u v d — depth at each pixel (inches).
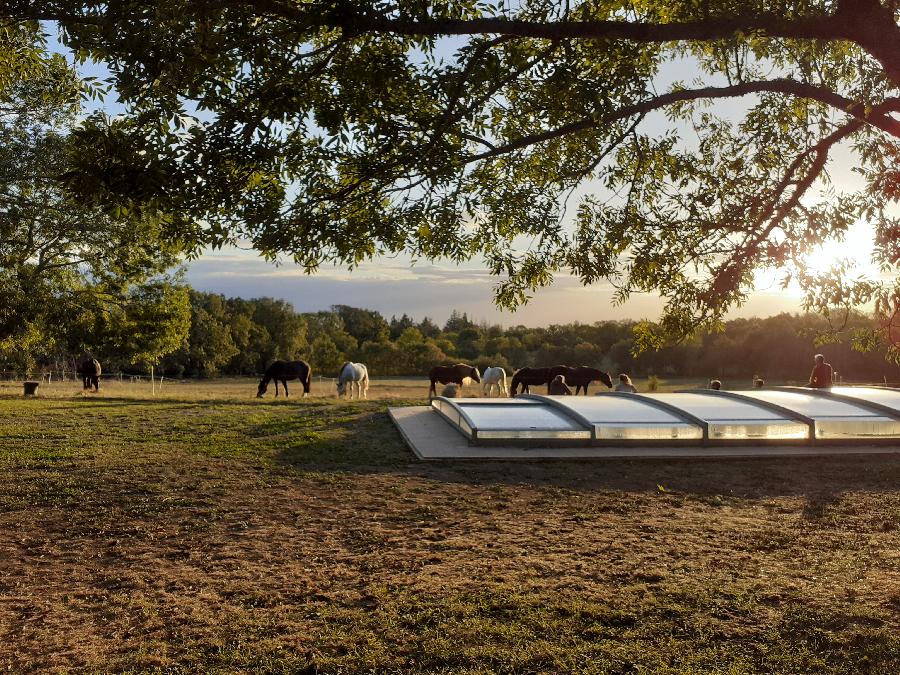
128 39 189.0
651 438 612.7
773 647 223.9
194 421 753.6
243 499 442.0
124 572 311.4
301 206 231.8
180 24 189.3
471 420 622.2
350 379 1193.4
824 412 657.0
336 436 665.0
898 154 278.7
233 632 244.4
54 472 503.2
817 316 337.7
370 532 372.8
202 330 3065.9
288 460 559.5
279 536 367.6
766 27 207.8
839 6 204.7
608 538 360.5
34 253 927.7
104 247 942.4
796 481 508.1
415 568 311.6
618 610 255.3
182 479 490.3
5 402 898.1
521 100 261.4
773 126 301.7
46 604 274.7
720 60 292.4
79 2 200.7
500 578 293.9
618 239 282.2
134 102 202.2
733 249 272.5
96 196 202.1
